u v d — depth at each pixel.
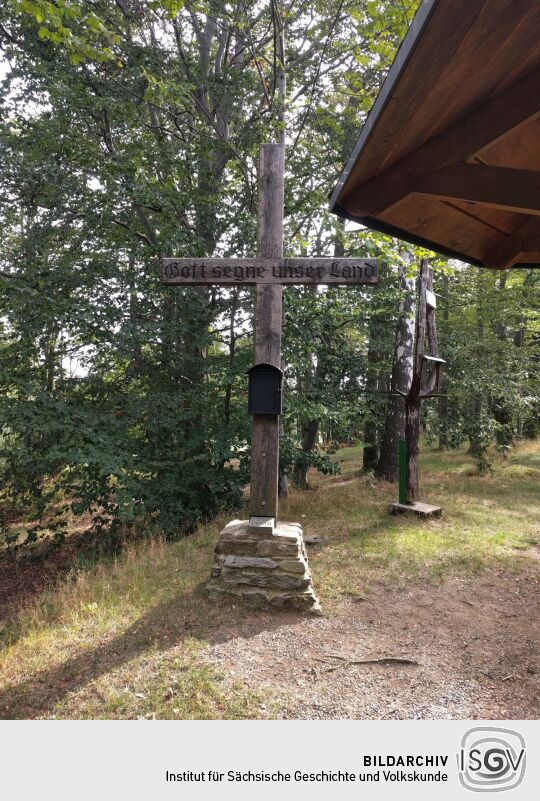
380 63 8.82
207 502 9.31
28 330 8.04
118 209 8.83
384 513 8.38
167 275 5.02
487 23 1.69
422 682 3.47
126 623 4.30
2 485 8.95
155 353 9.52
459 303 14.42
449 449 18.42
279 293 4.99
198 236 9.11
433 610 4.64
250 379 4.94
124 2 9.50
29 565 8.71
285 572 4.61
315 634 4.14
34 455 7.66
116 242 9.17
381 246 8.00
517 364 13.12
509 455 15.80
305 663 3.70
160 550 6.39
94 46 6.85
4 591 7.58
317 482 13.79
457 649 3.93
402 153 2.69
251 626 4.25
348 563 5.81
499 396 12.38
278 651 3.86
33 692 3.34
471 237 3.86
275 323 4.97
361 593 4.99
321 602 4.75
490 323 15.01
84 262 9.09
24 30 8.48
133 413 8.45
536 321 14.96
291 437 9.00
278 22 9.34
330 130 11.17
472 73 2.02
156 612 4.49
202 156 9.10
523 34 1.78
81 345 8.75
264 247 5.00
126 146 8.68
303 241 8.21
